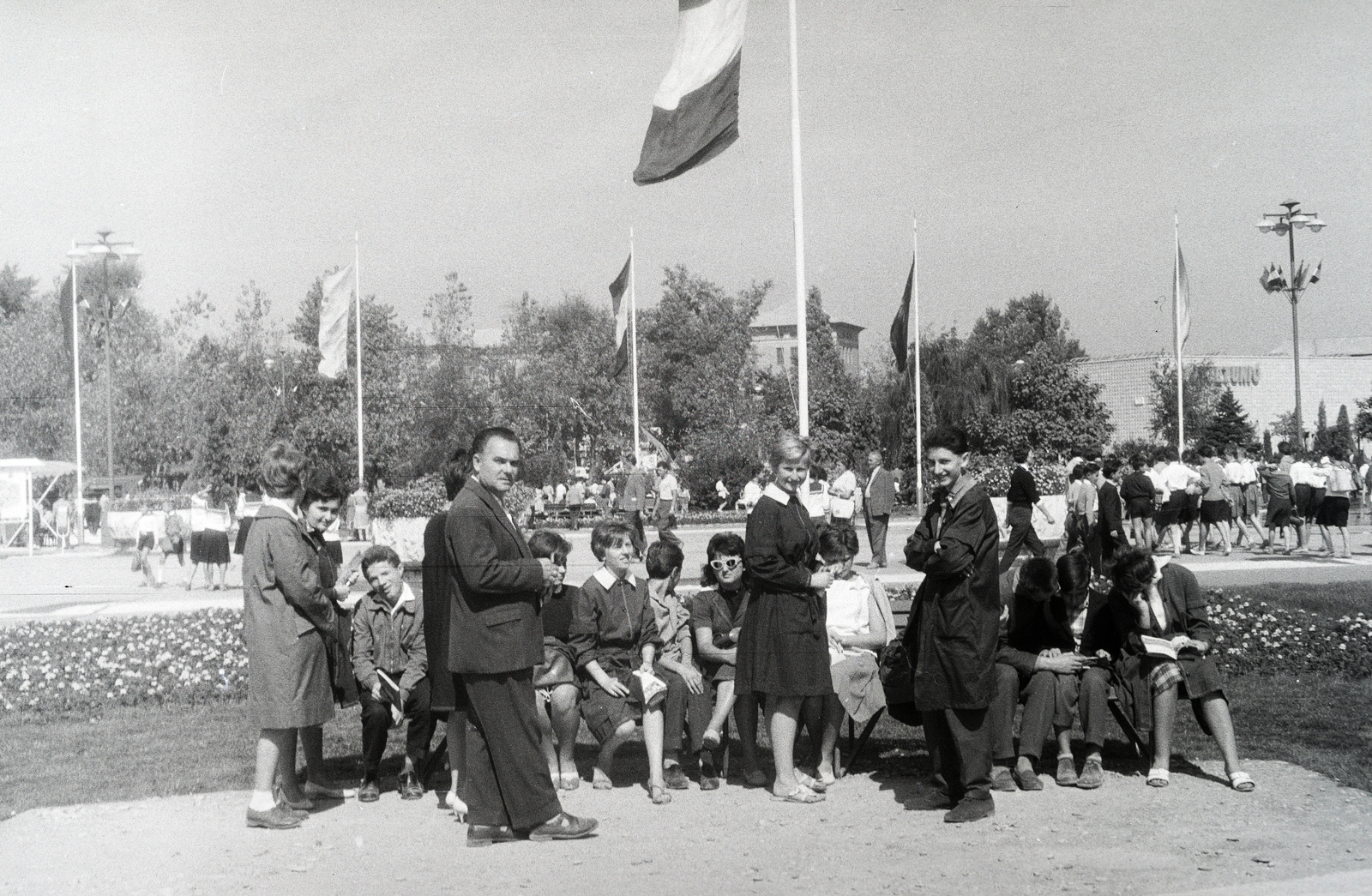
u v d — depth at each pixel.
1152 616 6.71
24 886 5.00
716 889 4.86
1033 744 6.54
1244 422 34.31
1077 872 5.01
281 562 5.95
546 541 6.86
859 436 43.19
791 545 6.23
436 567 5.93
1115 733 7.77
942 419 37.16
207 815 6.24
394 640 6.72
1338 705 8.41
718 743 6.92
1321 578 15.16
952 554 5.91
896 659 7.05
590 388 37.22
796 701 6.46
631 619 6.87
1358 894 4.59
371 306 27.23
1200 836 5.55
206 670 10.10
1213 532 25.06
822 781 6.80
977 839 5.60
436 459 27.73
